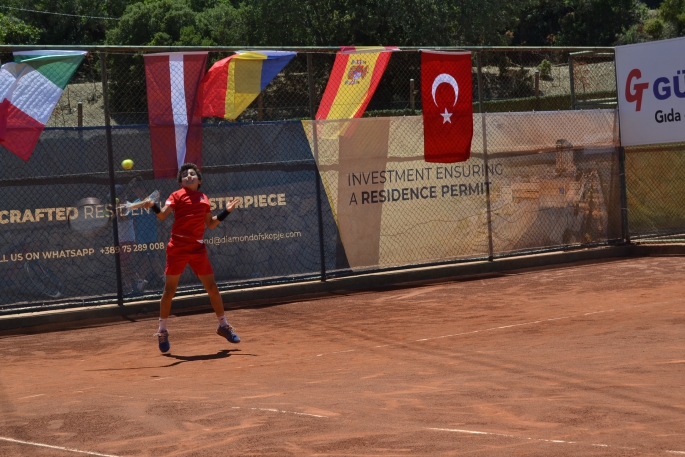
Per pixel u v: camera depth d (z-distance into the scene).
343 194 12.42
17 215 10.41
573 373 6.17
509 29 63.34
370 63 12.53
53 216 10.60
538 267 13.80
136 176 11.05
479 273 13.39
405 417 5.09
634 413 4.89
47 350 9.02
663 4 56.47
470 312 9.95
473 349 7.56
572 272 13.07
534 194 13.98
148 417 5.43
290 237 12.05
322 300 11.58
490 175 13.57
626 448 4.20
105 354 8.61
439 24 43.16
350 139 12.45
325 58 37.12
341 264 12.43
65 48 10.49
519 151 13.81
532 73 39.56
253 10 46.22
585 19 66.25
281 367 7.29
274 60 11.73
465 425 4.82
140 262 11.12
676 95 13.99
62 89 10.50
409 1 42.97
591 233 14.52
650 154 15.04
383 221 12.73
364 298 11.59
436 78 12.95
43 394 6.59
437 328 8.97
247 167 11.69
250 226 11.75
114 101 34.09
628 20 65.56
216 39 52.88
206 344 8.84
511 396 5.52
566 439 4.42
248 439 4.76
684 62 13.86
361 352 7.84
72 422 5.42
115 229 10.88
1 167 10.87
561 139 14.22
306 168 12.13
